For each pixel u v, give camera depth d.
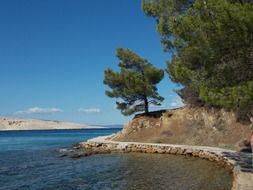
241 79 23.89
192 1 29.61
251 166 28.28
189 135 54.38
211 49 23.52
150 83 64.38
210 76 24.98
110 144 57.53
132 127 63.94
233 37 21.78
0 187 28.11
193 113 57.00
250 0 23.66
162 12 31.38
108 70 64.50
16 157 51.34
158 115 63.25
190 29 23.70
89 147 61.38
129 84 62.97
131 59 64.31
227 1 23.36
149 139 59.47
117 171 34.53
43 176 33.03
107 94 64.75
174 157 43.66
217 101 23.36
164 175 31.02
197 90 26.88
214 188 24.81
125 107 65.31
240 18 20.89
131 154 49.56
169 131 58.38
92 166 38.78
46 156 51.44
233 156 35.03
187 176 29.94
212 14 22.67
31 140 112.62
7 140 114.81
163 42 31.69
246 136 44.59
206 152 40.34
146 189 25.62
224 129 49.34
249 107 22.75
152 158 43.72
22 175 33.84
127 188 26.25
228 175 29.20
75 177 31.92
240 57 23.14
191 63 26.84
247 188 20.38
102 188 26.62
